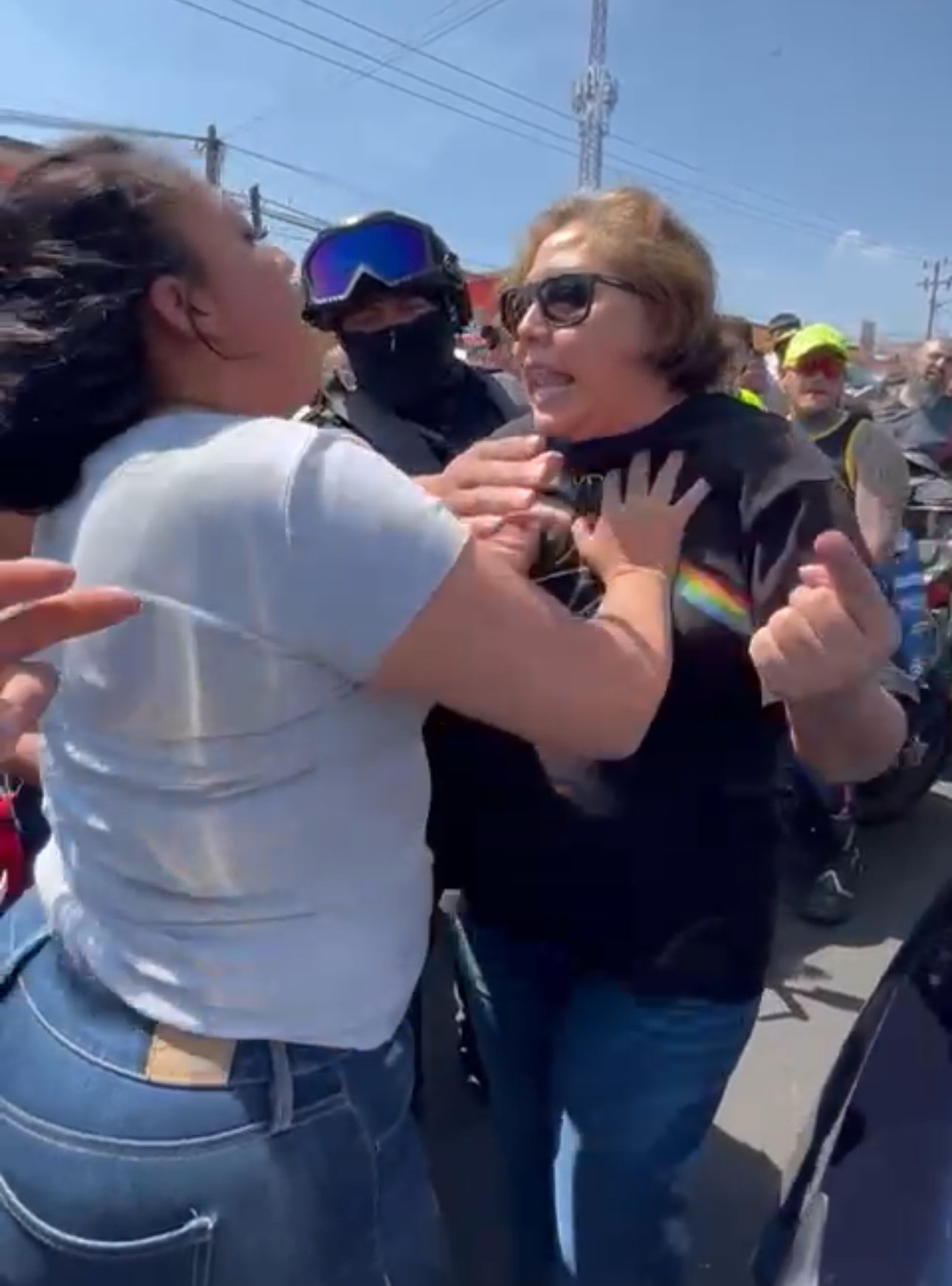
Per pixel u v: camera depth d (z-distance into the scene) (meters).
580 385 1.62
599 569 1.38
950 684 4.62
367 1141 1.18
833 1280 1.29
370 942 1.18
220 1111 1.12
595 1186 1.76
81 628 0.98
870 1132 1.44
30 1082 1.17
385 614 1.08
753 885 1.64
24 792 2.14
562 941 1.70
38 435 1.13
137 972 1.15
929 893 4.27
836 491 1.55
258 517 1.07
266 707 1.10
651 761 1.58
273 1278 1.13
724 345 1.68
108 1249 1.12
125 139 1.21
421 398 2.57
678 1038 1.64
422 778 1.26
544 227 1.71
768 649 1.31
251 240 1.24
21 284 1.12
